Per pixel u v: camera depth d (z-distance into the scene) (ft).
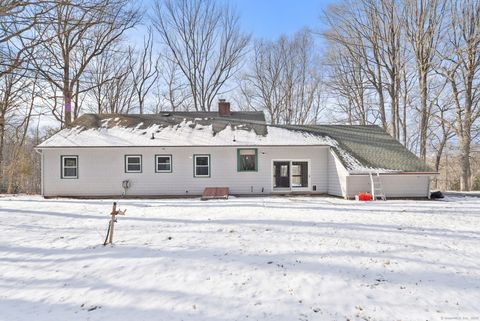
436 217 35.88
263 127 69.72
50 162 60.29
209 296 16.03
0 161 88.74
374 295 16.21
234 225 30.83
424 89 89.51
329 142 64.80
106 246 24.17
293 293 16.38
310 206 44.24
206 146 60.64
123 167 61.46
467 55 87.30
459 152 100.12
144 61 112.88
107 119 70.44
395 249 23.22
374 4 92.63
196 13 112.57
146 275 18.60
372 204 47.57
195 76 117.50
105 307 15.07
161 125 68.08
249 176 63.31
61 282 17.95
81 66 81.46
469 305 15.28
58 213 38.47
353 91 115.14
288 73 129.08
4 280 18.39
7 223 33.12
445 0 85.87
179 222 32.58
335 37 99.45
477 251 23.07
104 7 37.60
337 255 21.85
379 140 68.69
